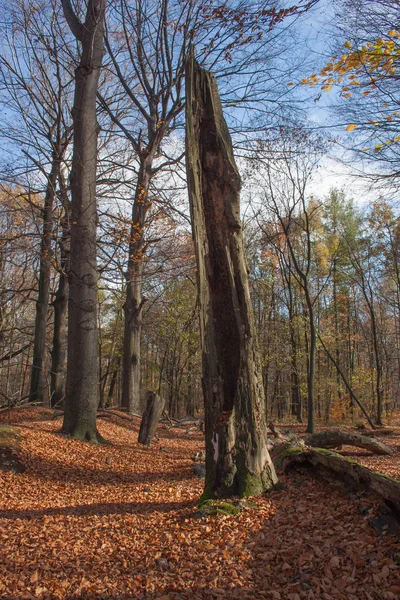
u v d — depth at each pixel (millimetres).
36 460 9336
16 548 4898
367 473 5242
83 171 12227
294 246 29109
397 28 7977
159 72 18531
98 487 8273
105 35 17469
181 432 17766
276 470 6895
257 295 28688
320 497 5688
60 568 4395
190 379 36031
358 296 37000
